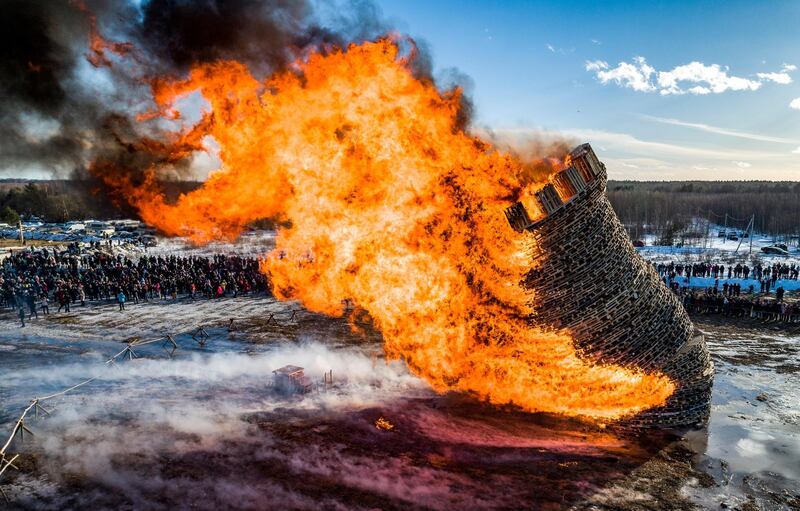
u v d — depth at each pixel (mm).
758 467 11742
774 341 23375
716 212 100062
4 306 29828
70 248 52062
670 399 13422
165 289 32812
